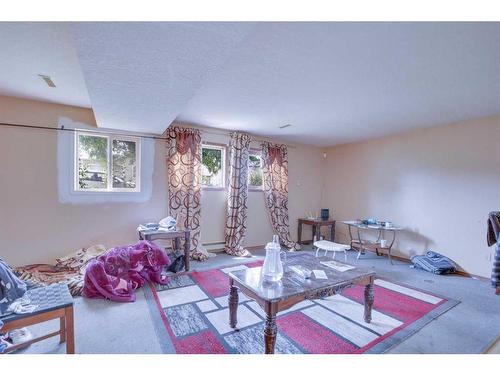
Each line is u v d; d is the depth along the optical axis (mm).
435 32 1621
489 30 1591
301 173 5469
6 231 2924
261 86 2514
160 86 2006
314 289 1744
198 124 4055
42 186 3096
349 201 5262
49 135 3121
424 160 4047
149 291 2693
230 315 2037
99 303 2389
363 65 2072
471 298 2695
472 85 2426
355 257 4422
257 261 3877
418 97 2756
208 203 4332
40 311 1502
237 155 4375
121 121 3031
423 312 2346
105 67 1698
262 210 4938
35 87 2629
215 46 1462
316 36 1674
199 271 3371
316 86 2496
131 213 3648
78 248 3311
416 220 4133
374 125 3906
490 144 3361
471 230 3514
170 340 1846
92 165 3455
